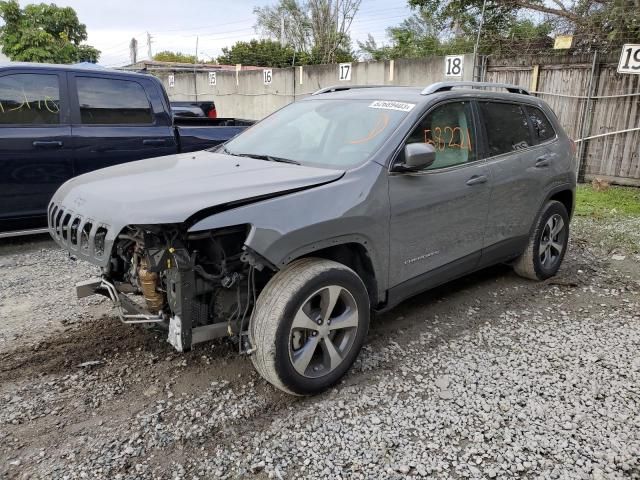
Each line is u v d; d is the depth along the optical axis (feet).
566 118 34.94
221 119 28.27
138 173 11.38
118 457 8.57
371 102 13.14
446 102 12.99
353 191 10.54
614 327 13.61
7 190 18.63
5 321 13.47
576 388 10.73
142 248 9.85
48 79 19.31
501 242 14.66
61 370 11.16
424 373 11.24
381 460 8.60
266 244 9.10
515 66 36.96
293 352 9.80
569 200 17.53
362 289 10.59
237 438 9.09
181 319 9.15
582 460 8.64
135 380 10.82
